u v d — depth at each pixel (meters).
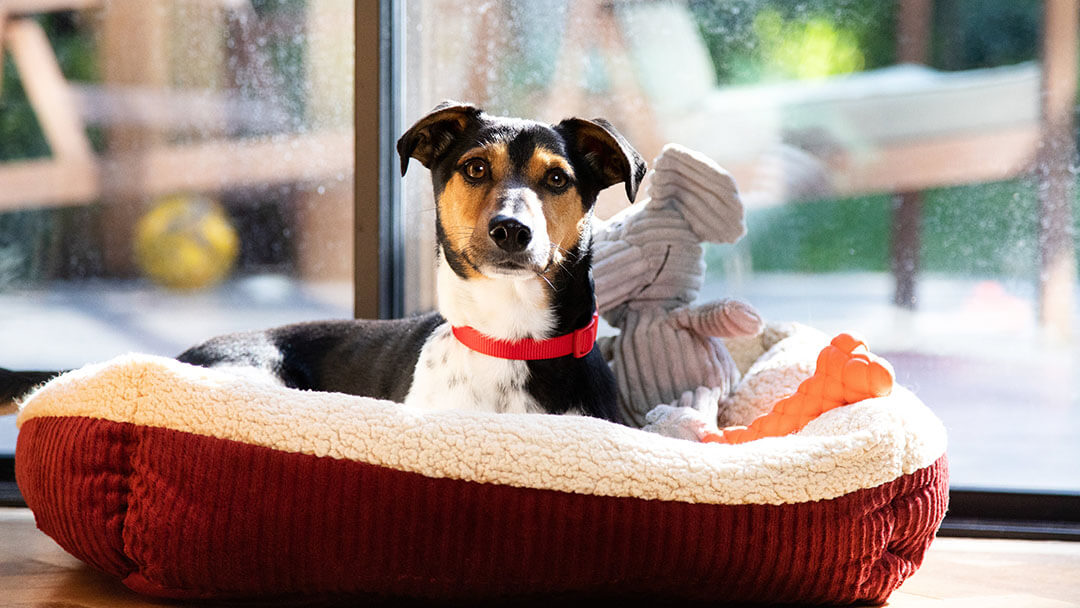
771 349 2.53
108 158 3.00
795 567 1.72
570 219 2.03
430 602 1.82
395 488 1.65
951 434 2.86
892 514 1.79
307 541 1.67
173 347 3.02
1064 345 2.87
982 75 2.86
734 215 2.42
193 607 1.80
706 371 2.37
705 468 1.68
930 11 2.85
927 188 2.89
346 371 2.35
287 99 2.90
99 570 1.95
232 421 1.70
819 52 2.88
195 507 1.69
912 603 1.90
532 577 1.70
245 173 2.95
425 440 1.66
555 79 2.90
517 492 1.66
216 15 2.90
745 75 2.90
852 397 1.96
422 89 2.88
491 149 1.99
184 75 2.94
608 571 1.70
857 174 2.91
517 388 2.04
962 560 2.25
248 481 1.67
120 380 1.78
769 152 2.92
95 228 3.02
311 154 2.91
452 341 2.09
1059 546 2.40
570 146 2.07
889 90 2.88
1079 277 2.86
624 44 2.89
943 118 2.87
